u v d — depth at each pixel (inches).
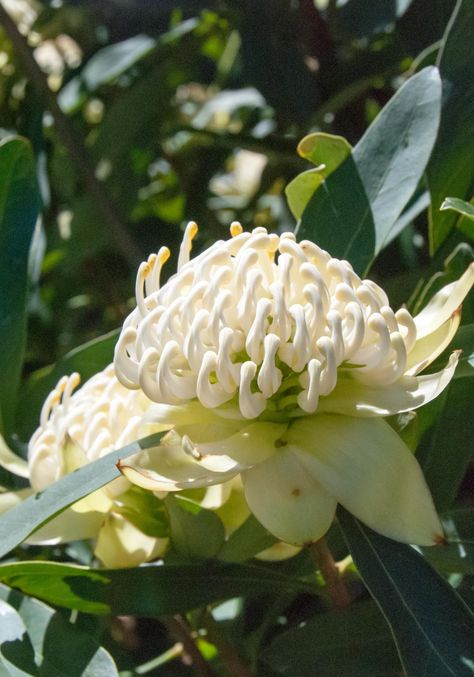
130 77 50.5
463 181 34.1
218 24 49.1
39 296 50.9
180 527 31.2
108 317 54.1
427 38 39.8
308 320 29.6
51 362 50.9
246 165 59.7
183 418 30.2
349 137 42.3
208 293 29.8
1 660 30.9
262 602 37.9
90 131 53.6
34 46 51.1
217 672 35.8
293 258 30.0
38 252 41.3
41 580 31.4
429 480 33.0
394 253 40.4
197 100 56.6
